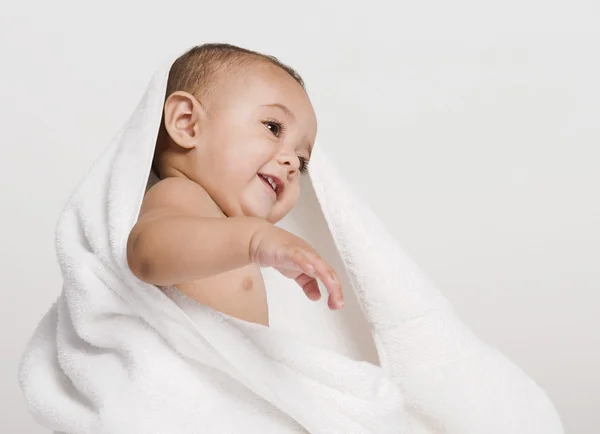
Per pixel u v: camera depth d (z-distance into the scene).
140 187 1.27
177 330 1.20
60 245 1.33
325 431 1.26
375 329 1.53
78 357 1.31
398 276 1.52
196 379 1.23
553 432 1.50
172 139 1.46
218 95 1.46
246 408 1.24
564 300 2.79
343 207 1.56
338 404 1.29
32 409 1.36
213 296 1.36
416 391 1.48
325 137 2.90
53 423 1.33
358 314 1.61
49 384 1.36
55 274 2.61
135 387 1.20
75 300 1.29
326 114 2.91
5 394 2.34
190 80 1.50
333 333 1.63
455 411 1.47
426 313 1.51
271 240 1.06
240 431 1.22
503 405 1.48
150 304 1.21
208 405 1.21
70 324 1.37
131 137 1.36
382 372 1.37
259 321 1.42
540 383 2.54
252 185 1.44
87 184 1.38
